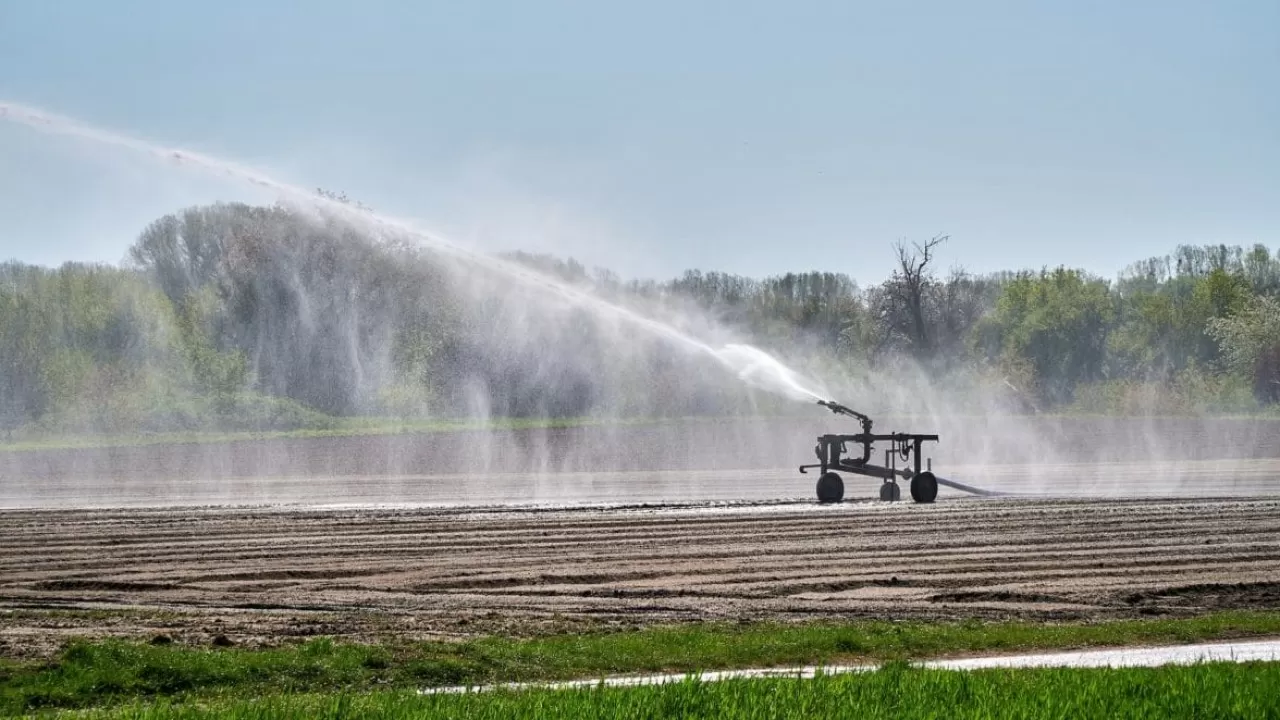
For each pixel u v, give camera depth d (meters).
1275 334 198.00
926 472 87.31
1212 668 31.28
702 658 35.28
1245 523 73.44
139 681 30.69
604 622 42.28
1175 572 55.31
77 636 37.69
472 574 55.03
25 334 165.12
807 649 36.56
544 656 34.53
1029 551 61.84
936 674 30.05
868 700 27.20
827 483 88.06
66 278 178.50
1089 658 35.75
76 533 70.38
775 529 71.06
